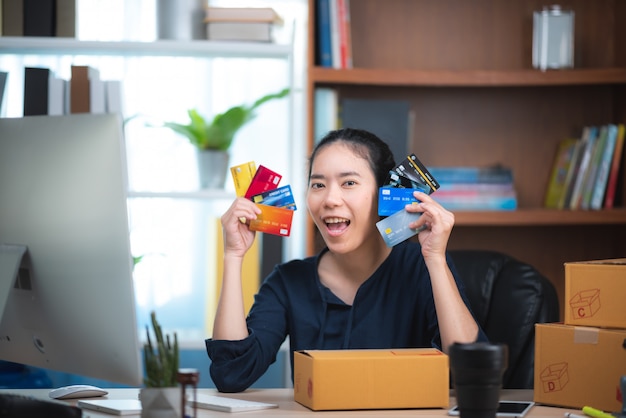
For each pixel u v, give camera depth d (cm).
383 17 324
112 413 152
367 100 297
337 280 195
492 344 133
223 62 328
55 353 153
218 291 294
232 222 180
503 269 225
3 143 150
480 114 327
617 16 321
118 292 138
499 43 324
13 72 312
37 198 145
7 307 156
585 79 301
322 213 188
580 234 326
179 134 321
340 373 151
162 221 328
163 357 137
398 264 192
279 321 194
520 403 159
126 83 323
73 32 291
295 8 328
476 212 300
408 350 160
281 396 171
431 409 152
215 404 155
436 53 325
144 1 318
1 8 288
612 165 302
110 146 136
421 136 326
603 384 153
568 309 160
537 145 327
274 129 331
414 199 175
